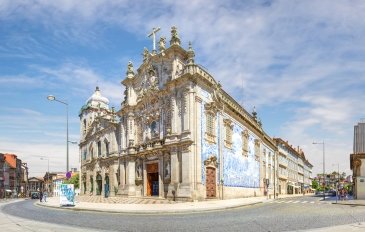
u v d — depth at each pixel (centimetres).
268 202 3928
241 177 4931
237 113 4866
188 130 3612
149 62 4456
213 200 3812
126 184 4678
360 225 1526
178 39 4012
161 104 4175
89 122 6925
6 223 1750
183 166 3606
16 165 13200
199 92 3797
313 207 2964
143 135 4525
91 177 6456
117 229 1507
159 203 3444
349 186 9044
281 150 8731
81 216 2259
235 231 1396
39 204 4059
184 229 1484
